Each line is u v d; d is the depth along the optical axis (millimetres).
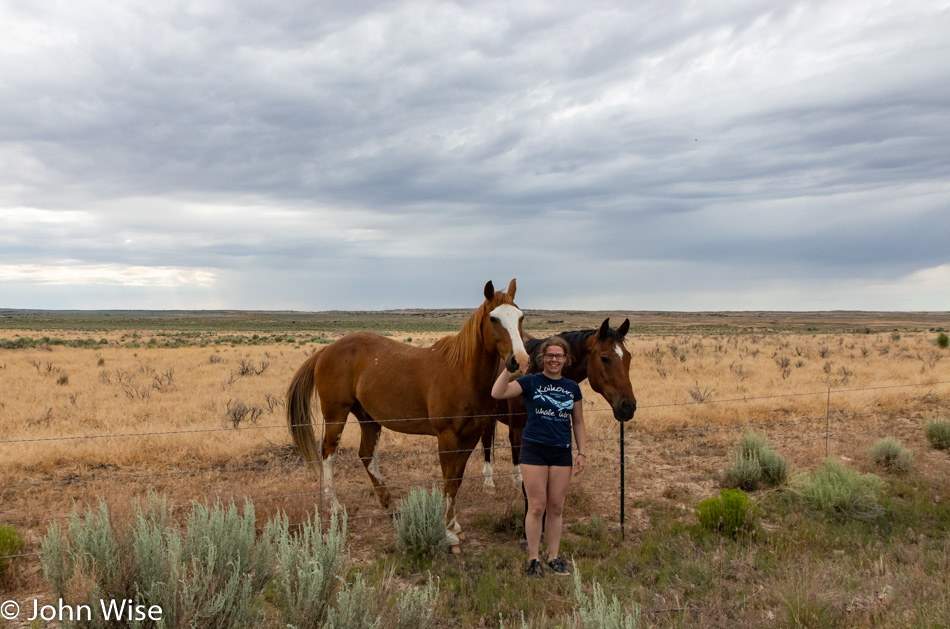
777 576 4340
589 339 5613
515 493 6609
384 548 5016
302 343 41344
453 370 5188
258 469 7473
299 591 2988
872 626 3627
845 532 5289
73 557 3104
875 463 7621
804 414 11281
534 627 3502
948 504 5926
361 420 6371
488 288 4926
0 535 4371
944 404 12211
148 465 7684
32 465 7430
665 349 29172
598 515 5930
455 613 3912
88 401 12242
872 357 23438
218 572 3215
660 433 9820
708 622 3658
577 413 4621
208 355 27375
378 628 2787
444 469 5305
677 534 5254
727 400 12250
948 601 3703
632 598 3934
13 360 22969
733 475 6863
